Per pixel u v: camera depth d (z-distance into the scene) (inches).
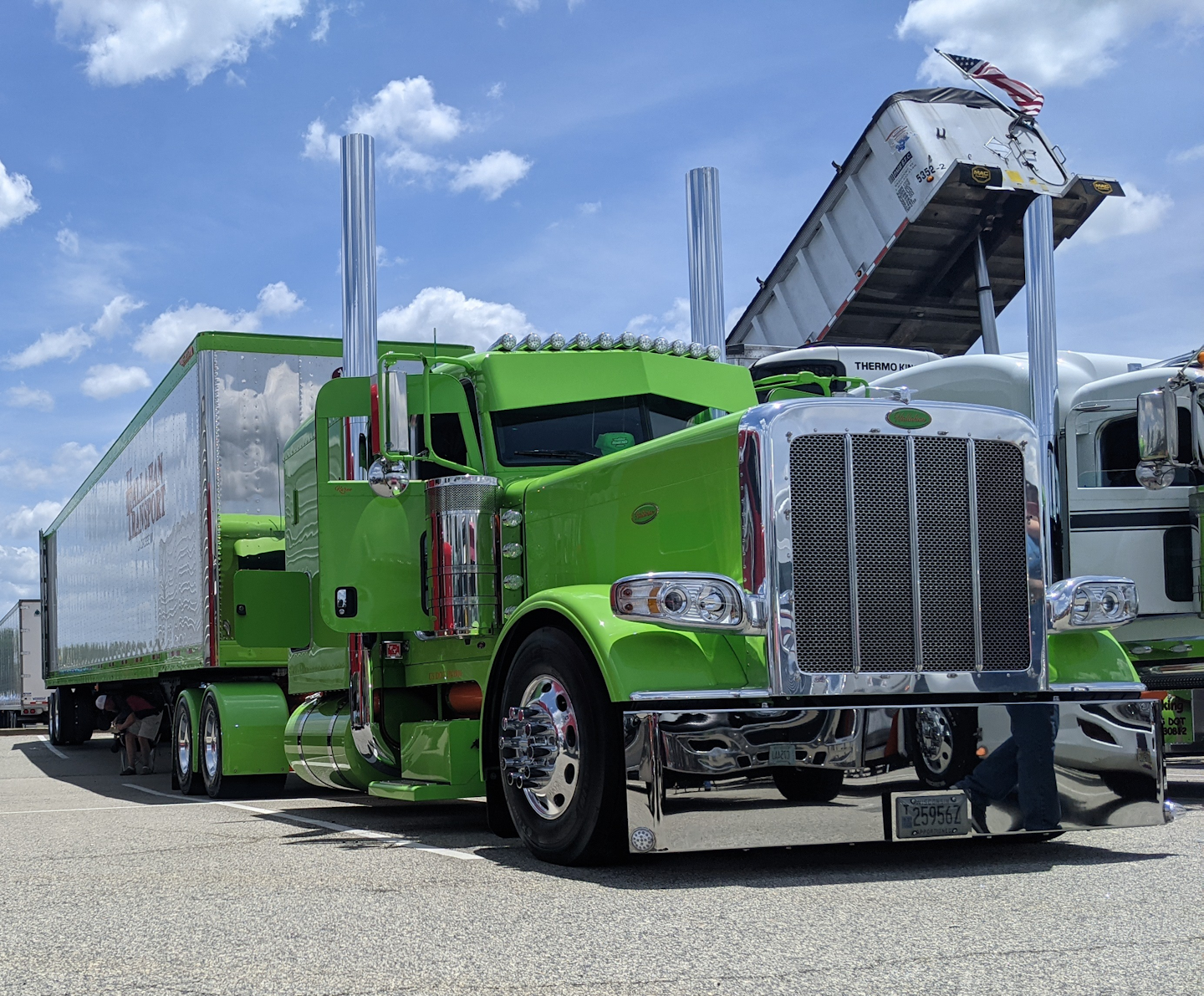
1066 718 208.7
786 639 194.5
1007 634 208.1
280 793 430.0
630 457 229.1
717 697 191.5
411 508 268.5
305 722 349.1
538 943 149.1
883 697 201.3
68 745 917.8
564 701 210.2
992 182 625.3
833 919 160.4
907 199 644.1
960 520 207.0
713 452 208.7
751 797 190.2
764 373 546.9
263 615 345.1
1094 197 654.5
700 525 211.5
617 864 207.9
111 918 173.6
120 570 600.7
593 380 283.0
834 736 194.4
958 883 187.3
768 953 142.3
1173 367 364.2
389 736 298.7
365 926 162.2
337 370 458.3
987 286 665.0
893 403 205.5
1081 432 372.5
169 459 496.4
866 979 130.0
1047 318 433.1
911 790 197.0
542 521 250.4
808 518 198.7
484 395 274.1
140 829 305.0
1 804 404.8
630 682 190.4
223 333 448.5
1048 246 446.0
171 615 490.0
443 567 258.7
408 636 298.0
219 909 177.9
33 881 214.1
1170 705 349.1
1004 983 128.0
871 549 201.3
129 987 132.9
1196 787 362.6
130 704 597.0
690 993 126.1
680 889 184.5
